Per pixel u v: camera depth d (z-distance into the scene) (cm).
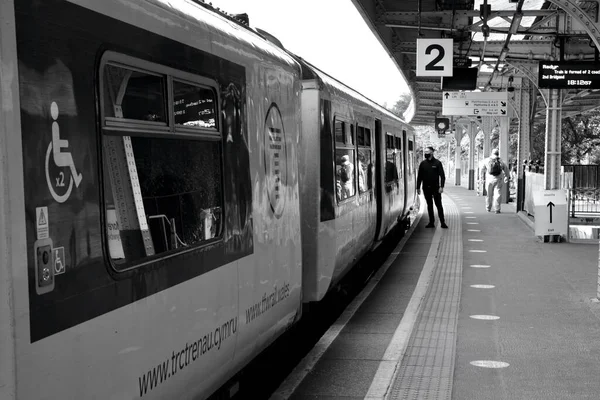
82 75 283
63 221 266
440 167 1845
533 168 2169
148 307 331
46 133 258
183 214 377
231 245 447
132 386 316
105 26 301
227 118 448
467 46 1981
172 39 367
